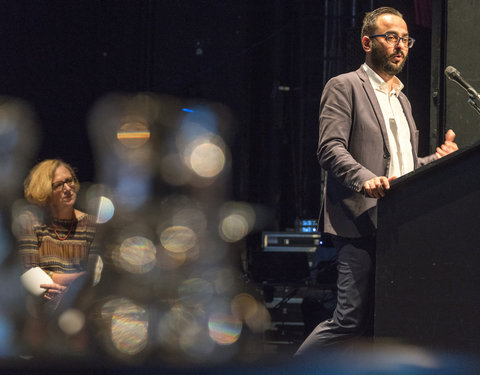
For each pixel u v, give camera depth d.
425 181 3.29
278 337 8.75
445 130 5.36
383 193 3.38
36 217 5.27
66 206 5.29
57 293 5.10
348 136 4.15
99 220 5.46
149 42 15.67
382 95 4.29
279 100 13.90
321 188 13.92
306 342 4.16
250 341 8.41
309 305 7.86
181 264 15.72
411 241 3.31
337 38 13.69
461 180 3.22
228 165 16.70
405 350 3.26
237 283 10.34
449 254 3.23
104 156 14.58
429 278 3.27
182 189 16.95
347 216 4.06
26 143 12.21
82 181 14.19
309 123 14.05
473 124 5.30
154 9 15.67
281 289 9.12
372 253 4.02
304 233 9.86
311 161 14.03
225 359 3.05
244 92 16.25
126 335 7.09
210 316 9.59
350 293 4.04
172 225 16.08
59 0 12.74
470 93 4.10
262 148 14.32
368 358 3.18
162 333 8.11
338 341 4.09
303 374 2.98
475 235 3.19
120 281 14.12
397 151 4.21
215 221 16.27
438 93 5.39
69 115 13.31
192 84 16.88
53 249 5.23
